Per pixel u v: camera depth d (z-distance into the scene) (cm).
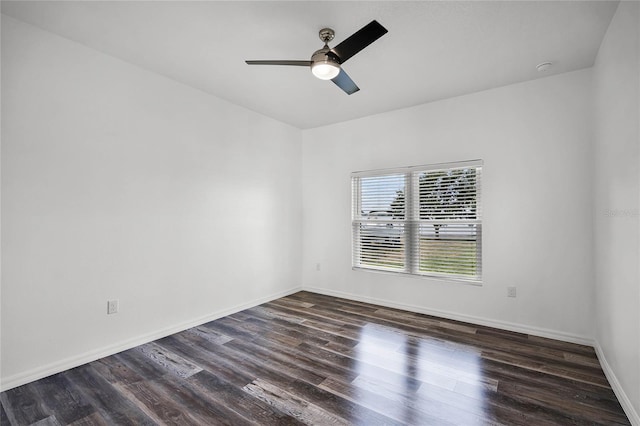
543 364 247
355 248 434
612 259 218
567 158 293
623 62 193
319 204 466
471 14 208
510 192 320
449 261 358
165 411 190
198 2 197
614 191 212
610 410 190
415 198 382
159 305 300
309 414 187
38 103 227
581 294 286
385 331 317
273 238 432
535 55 261
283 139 450
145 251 290
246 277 392
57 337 235
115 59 269
